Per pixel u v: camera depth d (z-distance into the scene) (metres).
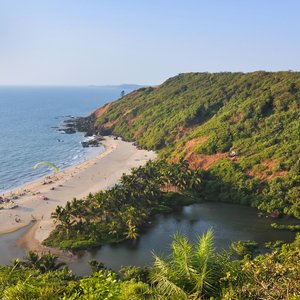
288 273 16.05
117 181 109.31
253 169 100.44
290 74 148.12
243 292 14.46
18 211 85.25
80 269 60.06
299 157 96.81
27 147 167.75
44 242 69.25
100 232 71.81
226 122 128.38
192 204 92.25
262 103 127.06
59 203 90.75
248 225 78.88
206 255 14.56
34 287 16.25
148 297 14.38
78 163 138.50
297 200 84.31
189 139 132.00
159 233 74.38
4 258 63.97
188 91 186.75
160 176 98.31
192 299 13.42
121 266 59.16
